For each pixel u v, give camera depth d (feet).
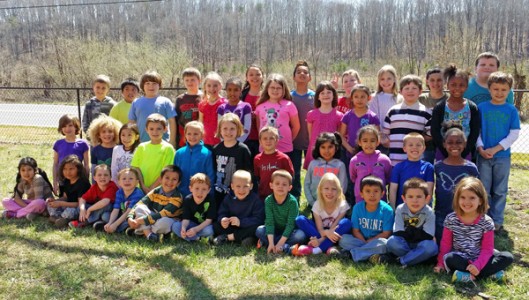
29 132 45.68
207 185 15.60
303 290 12.28
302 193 21.70
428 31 156.46
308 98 19.69
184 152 16.92
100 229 16.67
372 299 11.77
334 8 176.86
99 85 22.20
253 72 19.48
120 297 11.87
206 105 18.72
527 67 69.21
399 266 13.66
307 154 18.51
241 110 17.98
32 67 109.40
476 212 12.96
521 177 26.45
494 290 12.19
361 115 17.48
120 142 18.26
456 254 12.85
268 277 12.91
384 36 171.53
